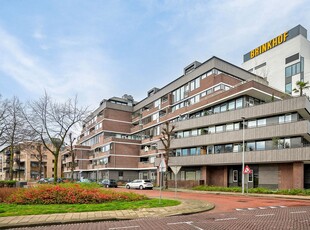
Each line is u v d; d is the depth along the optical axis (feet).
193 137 124.88
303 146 87.86
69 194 53.98
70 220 36.78
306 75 157.58
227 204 60.13
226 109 116.78
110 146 184.65
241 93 107.45
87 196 54.54
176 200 61.16
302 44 162.09
